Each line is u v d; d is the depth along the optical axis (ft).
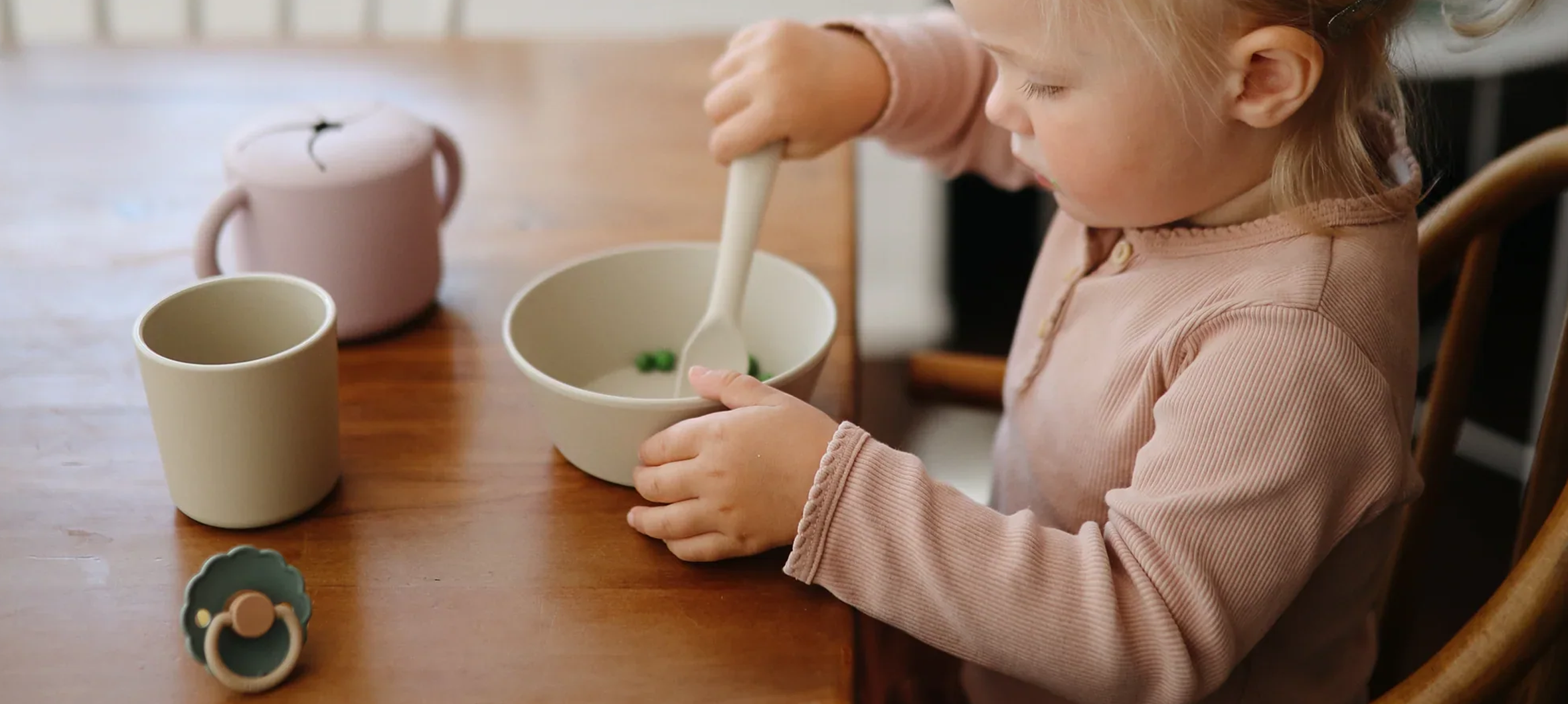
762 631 1.97
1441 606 4.69
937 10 3.30
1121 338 2.42
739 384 2.20
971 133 3.20
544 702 1.82
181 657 1.87
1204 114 2.14
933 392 3.69
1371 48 2.17
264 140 2.60
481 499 2.26
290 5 5.06
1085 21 2.04
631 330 2.76
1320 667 2.65
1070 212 2.45
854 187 3.43
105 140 3.52
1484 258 2.74
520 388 2.59
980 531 2.06
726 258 2.55
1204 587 2.01
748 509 2.08
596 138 3.64
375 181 2.56
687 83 4.01
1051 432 2.62
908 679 2.99
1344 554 2.48
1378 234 2.24
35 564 2.05
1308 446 2.03
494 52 4.19
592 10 6.66
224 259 2.97
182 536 2.13
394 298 2.69
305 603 1.87
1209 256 2.32
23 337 2.66
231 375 1.98
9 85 3.82
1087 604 2.02
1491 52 4.33
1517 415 5.41
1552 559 2.04
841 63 2.83
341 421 2.47
